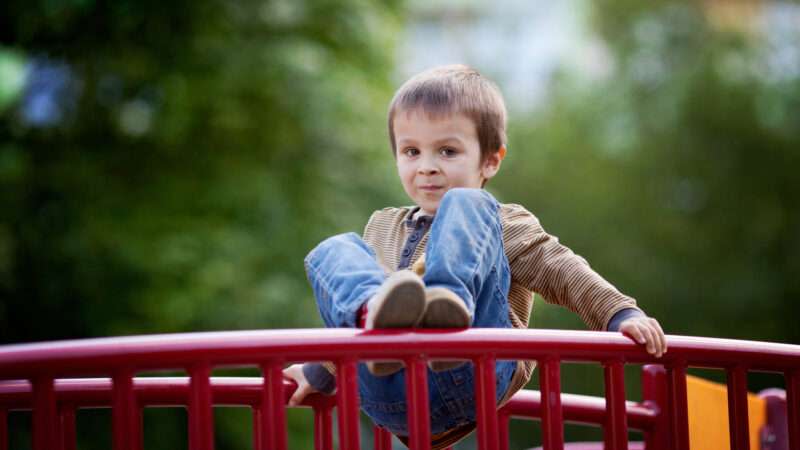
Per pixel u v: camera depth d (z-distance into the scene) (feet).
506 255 10.37
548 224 69.72
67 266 41.73
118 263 40.01
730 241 66.95
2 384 10.79
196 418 8.33
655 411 13.52
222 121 41.01
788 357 10.06
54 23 41.55
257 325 38.86
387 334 8.70
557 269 10.16
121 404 8.25
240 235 40.70
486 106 11.00
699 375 62.44
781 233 66.03
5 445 10.75
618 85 66.95
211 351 8.38
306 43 43.32
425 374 8.71
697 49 65.26
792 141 64.49
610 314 9.75
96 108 43.45
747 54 64.28
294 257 41.16
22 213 42.29
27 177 42.39
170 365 8.35
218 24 42.37
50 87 43.96
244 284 39.29
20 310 43.32
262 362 8.54
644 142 66.33
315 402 11.89
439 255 9.23
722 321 66.54
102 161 43.24
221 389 11.69
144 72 41.88
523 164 70.49
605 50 69.21
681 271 67.10
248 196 41.47
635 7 66.33
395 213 11.46
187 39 42.29
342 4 43.42
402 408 10.00
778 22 65.62
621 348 9.28
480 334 8.87
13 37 43.75
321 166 44.04
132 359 8.24
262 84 41.55
